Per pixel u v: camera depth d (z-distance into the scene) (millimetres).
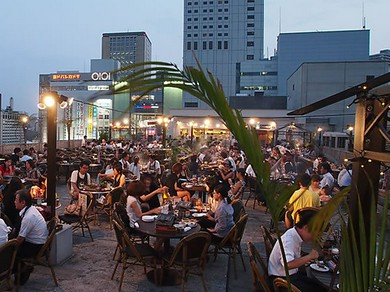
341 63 39406
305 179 5301
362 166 2434
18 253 4320
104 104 58656
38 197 6340
